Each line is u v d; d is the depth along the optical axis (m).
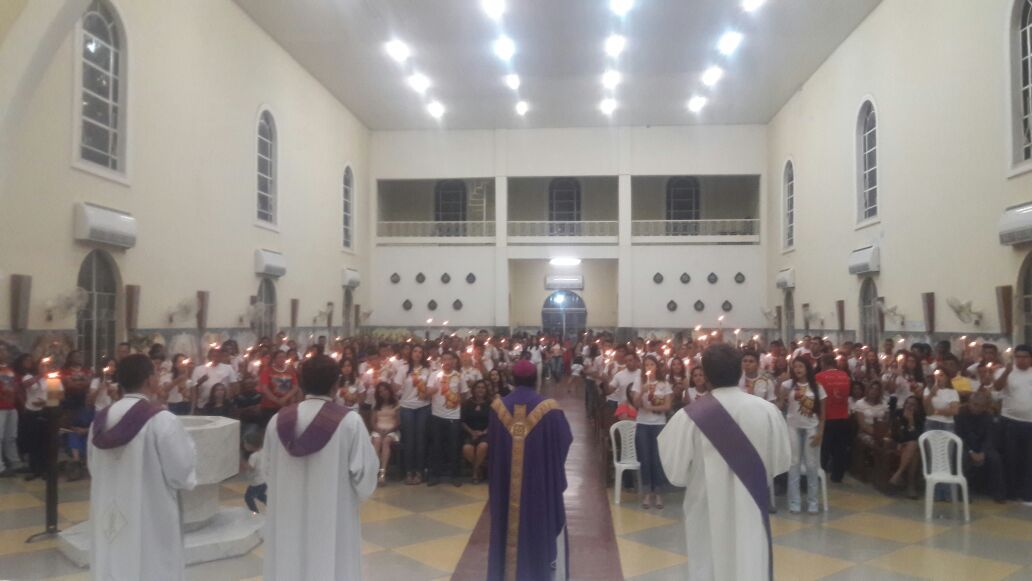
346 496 4.27
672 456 3.71
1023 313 11.73
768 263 27.06
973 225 12.99
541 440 5.05
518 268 32.84
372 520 7.98
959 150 13.44
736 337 22.92
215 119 16.28
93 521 4.46
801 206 23.02
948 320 13.86
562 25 18.69
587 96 24.34
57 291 11.39
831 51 20.06
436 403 9.75
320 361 4.36
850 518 8.23
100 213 12.01
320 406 4.30
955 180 13.59
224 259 16.69
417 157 28.36
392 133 28.45
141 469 4.41
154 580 4.45
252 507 7.50
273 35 19.27
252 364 11.95
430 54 20.72
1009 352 11.27
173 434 4.50
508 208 31.12
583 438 13.84
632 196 30.58
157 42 14.02
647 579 6.18
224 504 8.44
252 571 6.24
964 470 9.12
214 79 16.22
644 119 26.97
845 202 19.14
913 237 15.23
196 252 15.44
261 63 18.70
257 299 18.38
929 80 14.55
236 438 7.06
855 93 18.45
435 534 7.44
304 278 21.72
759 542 3.45
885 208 16.58
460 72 22.17
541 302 32.88
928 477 8.20
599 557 6.75
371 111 26.08
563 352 26.08
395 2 17.45
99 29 12.59
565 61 21.14
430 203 30.95
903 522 8.05
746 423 3.59
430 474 9.80
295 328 20.86
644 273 27.91
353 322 26.50
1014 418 9.01
